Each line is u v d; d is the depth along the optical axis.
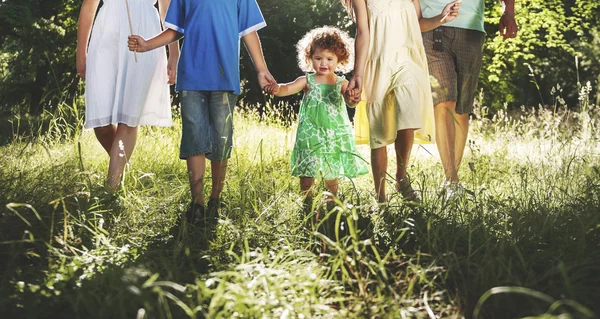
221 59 5.25
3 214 4.12
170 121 6.30
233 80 5.30
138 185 6.04
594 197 4.67
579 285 3.08
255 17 5.46
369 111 5.63
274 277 3.13
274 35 28.61
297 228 4.16
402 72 5.51
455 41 6.52
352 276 3.38
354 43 5.68
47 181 4.95
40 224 4.11
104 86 6.05
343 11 29.27
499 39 24.89
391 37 5.57
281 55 28.41
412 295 3.11
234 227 4.11
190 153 5.16
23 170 5.27
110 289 3.02
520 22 24.84
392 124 5.63
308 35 5.88
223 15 5.29
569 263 3.34
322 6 29.53
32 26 26.05
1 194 4.46
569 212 4.32
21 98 28.42
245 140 9.43
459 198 4.72
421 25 5.97
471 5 6.54
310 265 3.37
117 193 5.03
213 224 4.68
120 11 6.09
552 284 3.10
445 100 6.48
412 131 5.58
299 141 5.75
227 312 2.74
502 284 3.12
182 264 3.58
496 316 2.89
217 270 3.56
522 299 3.01
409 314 2.81
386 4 5.59
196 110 5.22
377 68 5.59
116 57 6.08
